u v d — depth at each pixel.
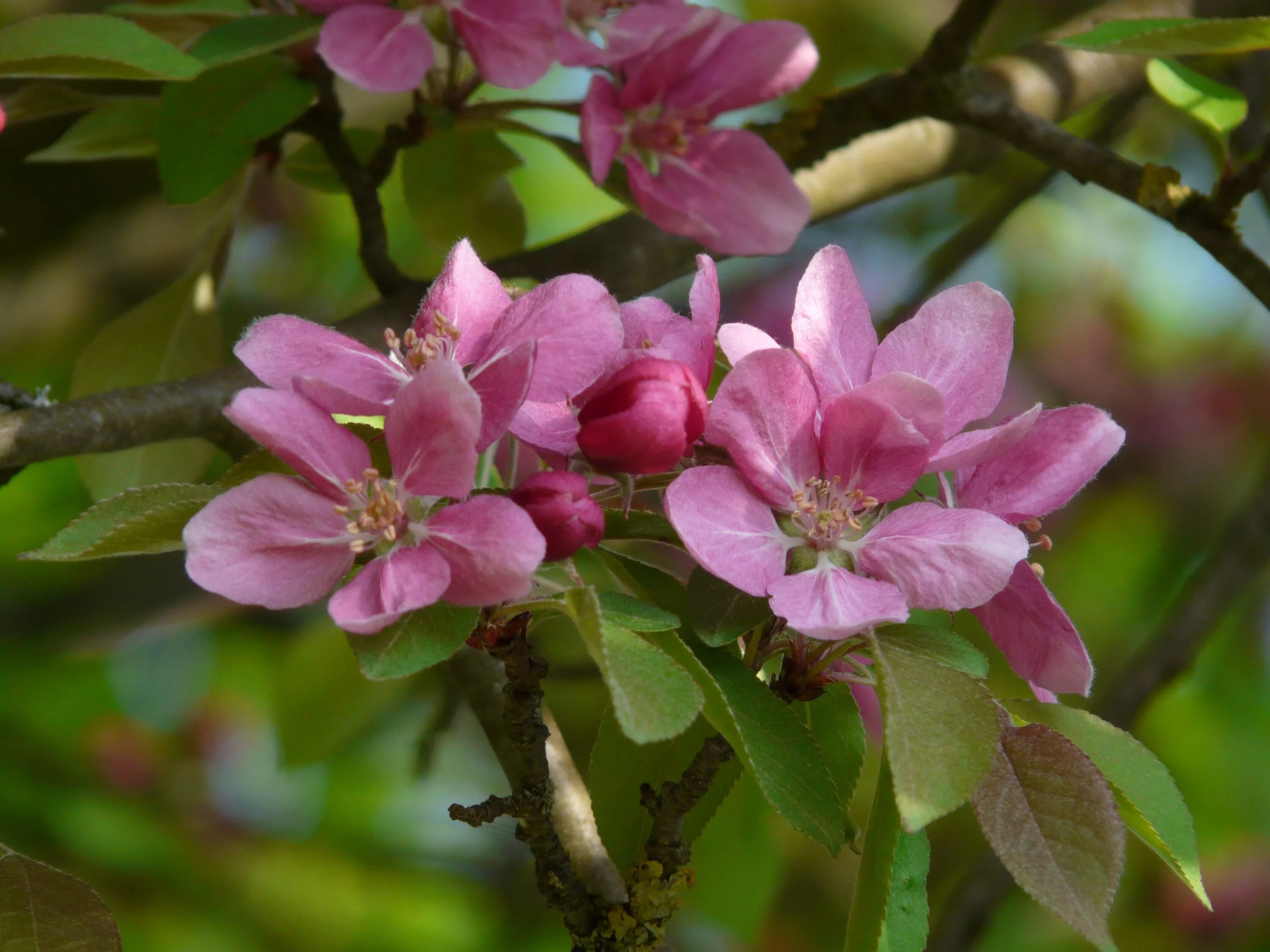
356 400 0.46
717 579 0.47
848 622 0.46
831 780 0.46
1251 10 0.74
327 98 0.59
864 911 0.46
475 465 0.45
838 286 0.48
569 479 0.46
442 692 0.62
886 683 0.45
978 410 0.48
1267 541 0.73
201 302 0.63
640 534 0.49
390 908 0.78
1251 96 0.74
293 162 0.63
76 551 0.46
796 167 0.64
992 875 0.67
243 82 0.57
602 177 0.54
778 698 0.47
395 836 0.82
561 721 0.69
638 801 0.50
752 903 0.54
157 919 0.74
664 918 0.50
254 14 0.57
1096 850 0.46
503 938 0.79
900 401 0.47
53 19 0.52
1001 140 0.62
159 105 0.59
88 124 0.60
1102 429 0.48
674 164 0.55
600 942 0.50
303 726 0.63
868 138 0.68
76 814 0.76
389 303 0.60
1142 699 0.71
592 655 0.45
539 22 0.54
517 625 0.47
